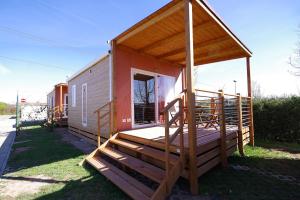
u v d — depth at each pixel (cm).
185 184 332
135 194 279
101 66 691
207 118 569
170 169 291
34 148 654
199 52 622
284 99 738
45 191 318
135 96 646
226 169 403
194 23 421
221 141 405
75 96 1010
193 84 314
